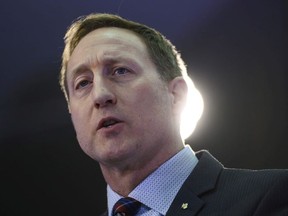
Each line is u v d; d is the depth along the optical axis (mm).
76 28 2834
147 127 2438
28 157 5512
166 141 2510
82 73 2584
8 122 5367
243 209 2166
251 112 4652
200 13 4684
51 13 4871
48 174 5578
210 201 2270
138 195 2389
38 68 5168
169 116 2555
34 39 5020
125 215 2346
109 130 2385
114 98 2418
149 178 2441
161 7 4699
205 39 4719
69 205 5676
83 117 2488
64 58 2881
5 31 4973
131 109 2422
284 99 4551
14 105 5324
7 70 5172
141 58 2607
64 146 5457
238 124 4688
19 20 4926
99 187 5594
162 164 2479
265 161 4680
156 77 2592
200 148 4801
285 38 4477
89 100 2484
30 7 4836
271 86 4582
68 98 2838
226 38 4676
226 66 4688
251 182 2281
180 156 2520
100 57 2539
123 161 2430
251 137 4684
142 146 2420
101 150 2404
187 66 4738
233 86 4676
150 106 2473
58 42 5023
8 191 5609
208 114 4695
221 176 2412
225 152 4773
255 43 4590
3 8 4844
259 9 4516
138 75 2527
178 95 2697
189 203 2279
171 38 4777
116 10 4762
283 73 4531
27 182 5602
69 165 5535
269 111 4605
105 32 2686
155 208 2338
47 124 5379
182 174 2459
